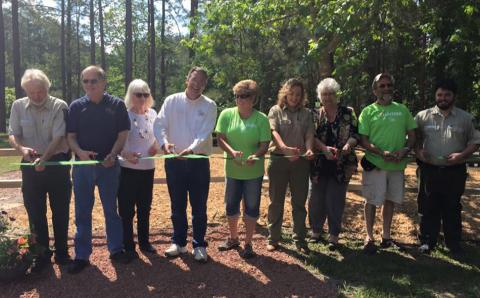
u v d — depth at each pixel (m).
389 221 5.40
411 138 5.13
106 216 4.62
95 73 4.30
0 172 10.15
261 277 4.49
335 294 4.16
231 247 5.21
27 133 4.34
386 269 4.76
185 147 4.62
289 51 11.45
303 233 5.29
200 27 8.76
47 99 4.34
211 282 4.34
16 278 4.21
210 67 12.83
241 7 7.92
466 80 6.46
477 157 7.21
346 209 6.68
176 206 4.79
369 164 5.14
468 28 5.64
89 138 4.38
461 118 5.05
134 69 41.59
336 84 4.98
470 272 4.73
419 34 7.03
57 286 4.19
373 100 7.38
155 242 5.36
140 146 4.77
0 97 26.42
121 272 4.50
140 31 41.16
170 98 4.69
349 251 5.27
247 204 4.87
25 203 4.44
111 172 4.50
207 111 4.65
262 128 4.75
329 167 5.11
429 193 5.23
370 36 6.54
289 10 7.65
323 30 6.03
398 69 7.95
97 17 40.53
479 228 6.09
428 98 7.91
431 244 5.29
